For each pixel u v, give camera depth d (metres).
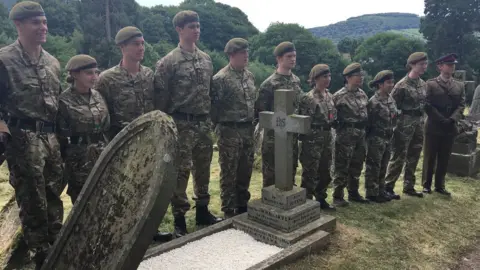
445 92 6.14
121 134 2.36
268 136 4.96
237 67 4.74
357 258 4.14
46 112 3.39
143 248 2.01
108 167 2.43
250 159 4.95
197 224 4.83
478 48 28.47
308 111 5.08
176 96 4.28
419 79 5.90
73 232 2.50
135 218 2.04
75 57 3.62
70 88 3.70
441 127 6.14
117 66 4.07
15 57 3.27
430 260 4.39
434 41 28.95
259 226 4.36
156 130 2.14
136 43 3.92
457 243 4.89
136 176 2.17
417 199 6.02
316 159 5.16
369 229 4.87
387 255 4.32
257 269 3.47
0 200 5.05
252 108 4.81
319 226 4.40
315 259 3.93
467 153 7.37
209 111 4.51
